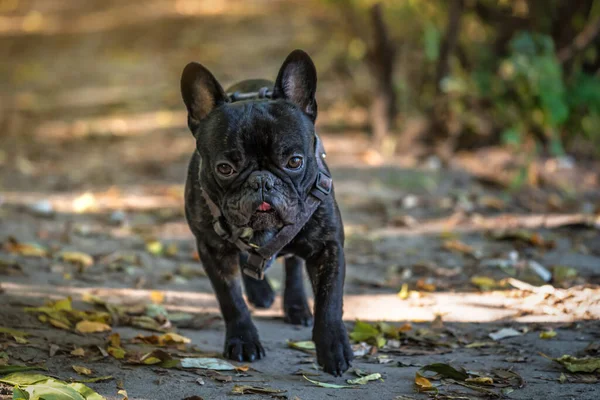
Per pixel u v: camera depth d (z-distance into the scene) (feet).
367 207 34.94
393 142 42.55
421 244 30.37
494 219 33.14
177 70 67.72
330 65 58.29
